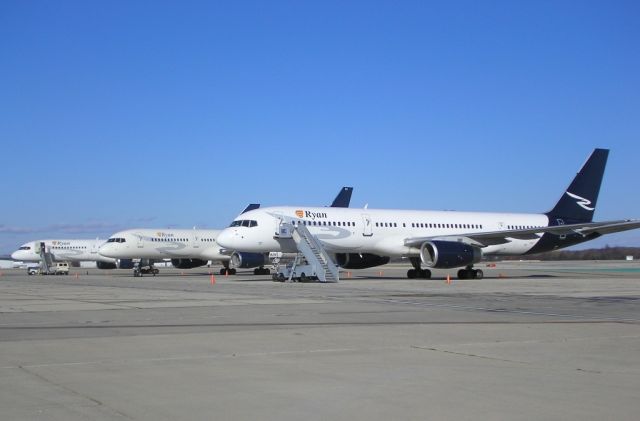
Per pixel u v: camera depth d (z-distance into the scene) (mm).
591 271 68375
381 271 75125
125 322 17188
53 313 19891
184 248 66875
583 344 13141
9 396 8508
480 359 11297
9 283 45688
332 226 45031
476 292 30797
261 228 44750
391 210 48438
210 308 21578
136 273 64875
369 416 7539
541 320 17750
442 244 42750
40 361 11125
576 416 7520
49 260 81812
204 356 11625
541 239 50531
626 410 7773
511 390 8836
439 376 9797
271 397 8469
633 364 10852
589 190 53125
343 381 9445
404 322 17094
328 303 23781
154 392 8758
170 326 16203
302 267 43562
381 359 11281
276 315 19062
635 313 19969
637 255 165250
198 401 8258
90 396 8523
